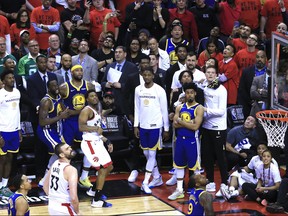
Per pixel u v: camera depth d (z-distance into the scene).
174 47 36.97
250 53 36.56
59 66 35.38
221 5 40.59
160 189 31.00
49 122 29.61
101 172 28.19
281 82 30.52
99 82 35.84
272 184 29.09
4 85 29.61
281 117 30.47
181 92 31.80
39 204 28.56
